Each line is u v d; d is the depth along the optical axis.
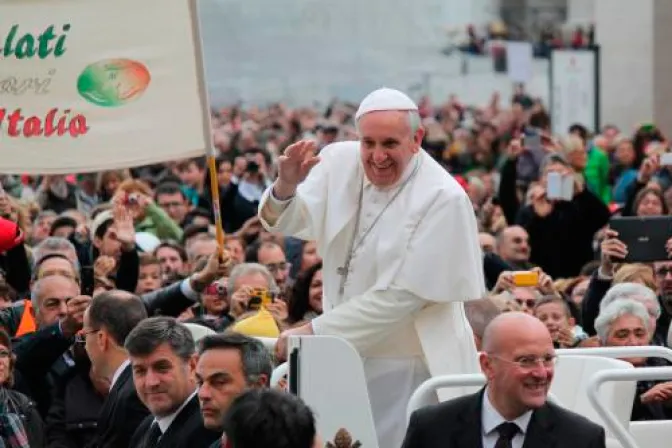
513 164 53.28
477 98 104.75
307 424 17.05
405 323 23.86
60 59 29.47
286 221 23.95
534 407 19.94
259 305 30.38
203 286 30.67
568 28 109.62
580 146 58.12
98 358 25.12
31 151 29.56
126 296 25.20
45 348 27.05
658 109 82.12
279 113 95.38
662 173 50.16
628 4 82.25
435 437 20.28
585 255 46.09
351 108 95.94
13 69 29.52
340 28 112.12
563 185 45.31
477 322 27.67
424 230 23.70
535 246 46.06
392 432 24.09
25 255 36.62
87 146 29.50
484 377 21.70
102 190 54.22
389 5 112.06
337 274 24.20
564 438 19.91
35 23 29.44
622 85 82.62
